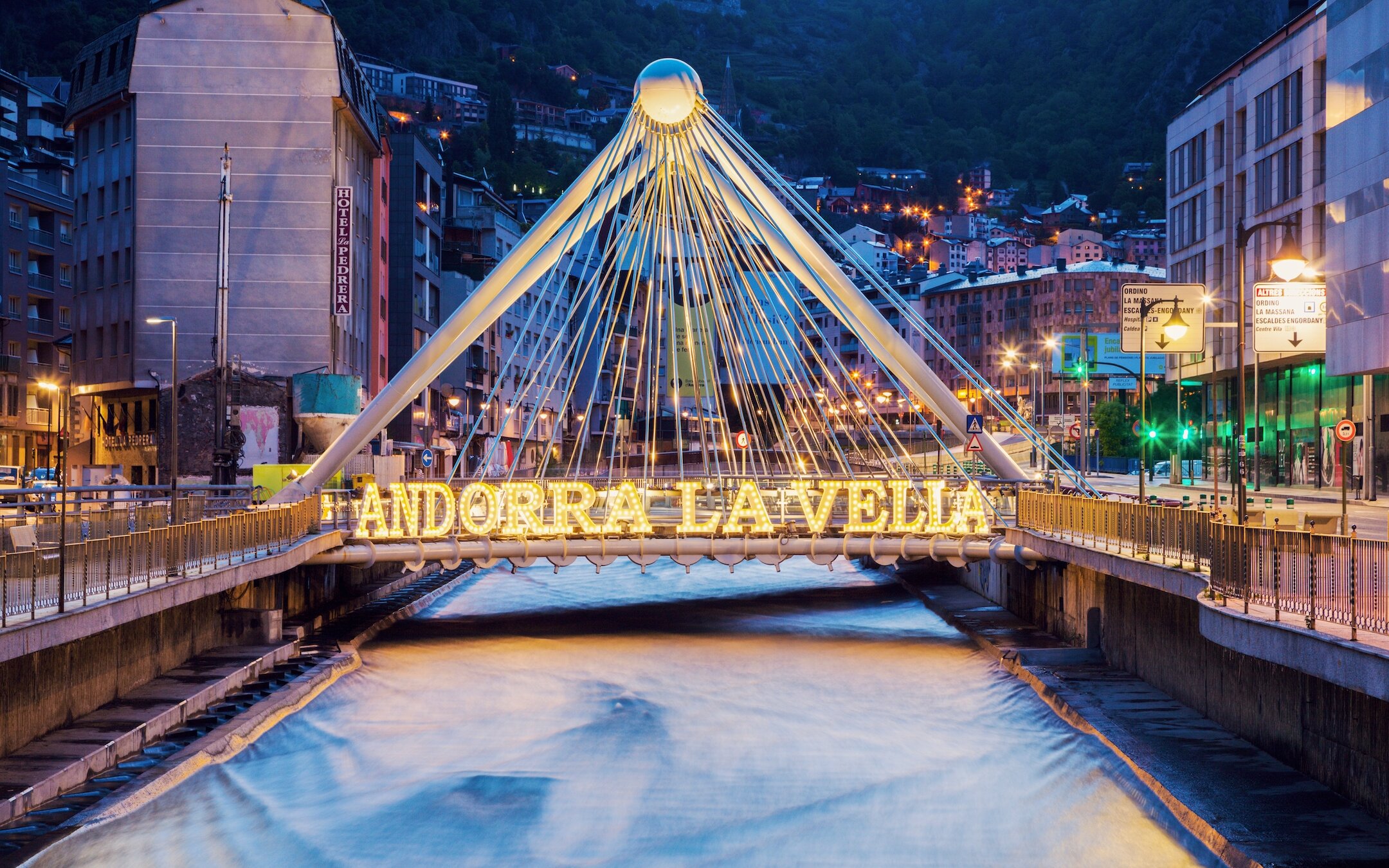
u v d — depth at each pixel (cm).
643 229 5031
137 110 6544
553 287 14100
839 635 4372
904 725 2977
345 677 3506
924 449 14188
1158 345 3612
